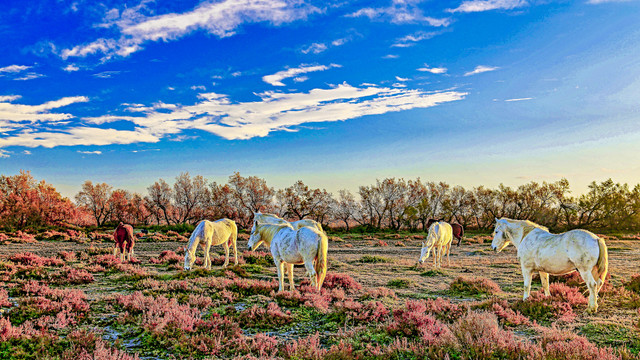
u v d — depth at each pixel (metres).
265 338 6.88
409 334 7.06
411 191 92.75
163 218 93.44
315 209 90.81
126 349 6.57
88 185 86.69
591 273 8.32
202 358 6.23
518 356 5.49
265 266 19.83
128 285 12.53
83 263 18.45
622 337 6.69
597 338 6.73
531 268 9.54
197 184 88.38
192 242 16.06
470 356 5.65
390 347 6.27
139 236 42.34
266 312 8.57
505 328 7.61
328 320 8.43
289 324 8.20
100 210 88.00
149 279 12.76
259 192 88.00
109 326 7.73
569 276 13.30
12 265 14.84
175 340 6.78
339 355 5.90
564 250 8.66
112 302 9.41
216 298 10.16
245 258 21.62
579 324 7.57
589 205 82.00
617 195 79.12
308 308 9.33
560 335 6.40
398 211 91.88
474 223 96.44
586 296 10.34
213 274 15.09
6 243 31.80
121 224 20.06
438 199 92.25
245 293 10.90
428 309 8.87
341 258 25.78
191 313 8.43
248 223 88.06
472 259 26.28
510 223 10.65
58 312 8.32
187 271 15.23
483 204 90.00
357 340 6.96
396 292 12.71
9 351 6.03
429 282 15.26
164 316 7.79
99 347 6.20
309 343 6.71
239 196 86.94
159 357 6.28
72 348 6.11
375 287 13.86
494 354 5.71
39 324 7.34
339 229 81.50
